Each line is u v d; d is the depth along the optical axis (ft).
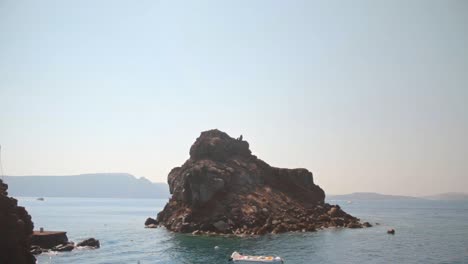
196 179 496.23
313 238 414.00
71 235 462.19
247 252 336.70
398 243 382.83
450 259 308.60
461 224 597.11
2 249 218.59
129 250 350.02
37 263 290.35
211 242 392.27
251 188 536.01
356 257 313.94
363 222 586.04
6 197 231.09
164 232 478.18
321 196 630.33
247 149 619.67
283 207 523.70
